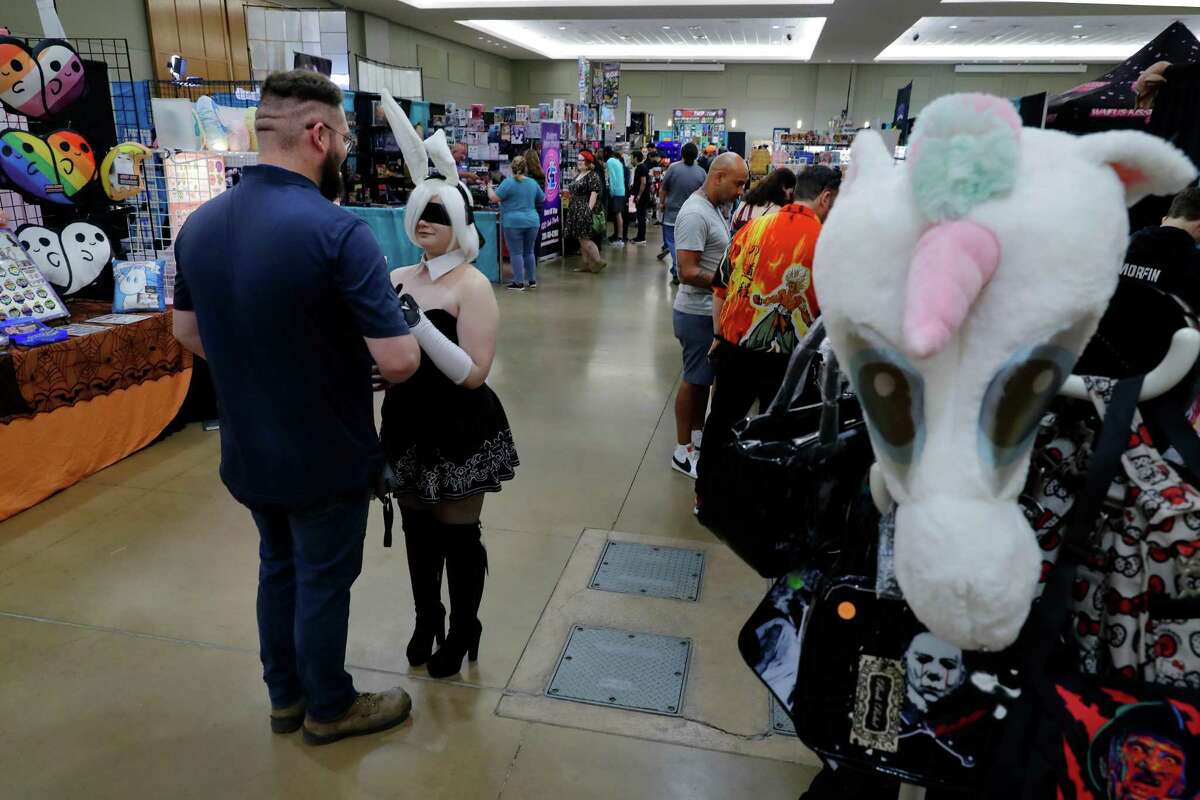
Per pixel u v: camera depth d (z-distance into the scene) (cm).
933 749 103
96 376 362
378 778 194
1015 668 97
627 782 194
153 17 1047
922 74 2472
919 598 80
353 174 904
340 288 160
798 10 1505
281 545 193
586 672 235
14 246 362
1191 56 388
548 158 1096
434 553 222
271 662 202
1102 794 91
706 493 131
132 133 547
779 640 118
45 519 323
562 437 435
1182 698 90
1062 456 100
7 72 360
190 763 198
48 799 186
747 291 278
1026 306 72
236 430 173
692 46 2288
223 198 166
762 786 193
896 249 76
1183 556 91
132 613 261
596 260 1036
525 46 2228
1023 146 75
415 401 199
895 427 81
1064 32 1884
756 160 1268
